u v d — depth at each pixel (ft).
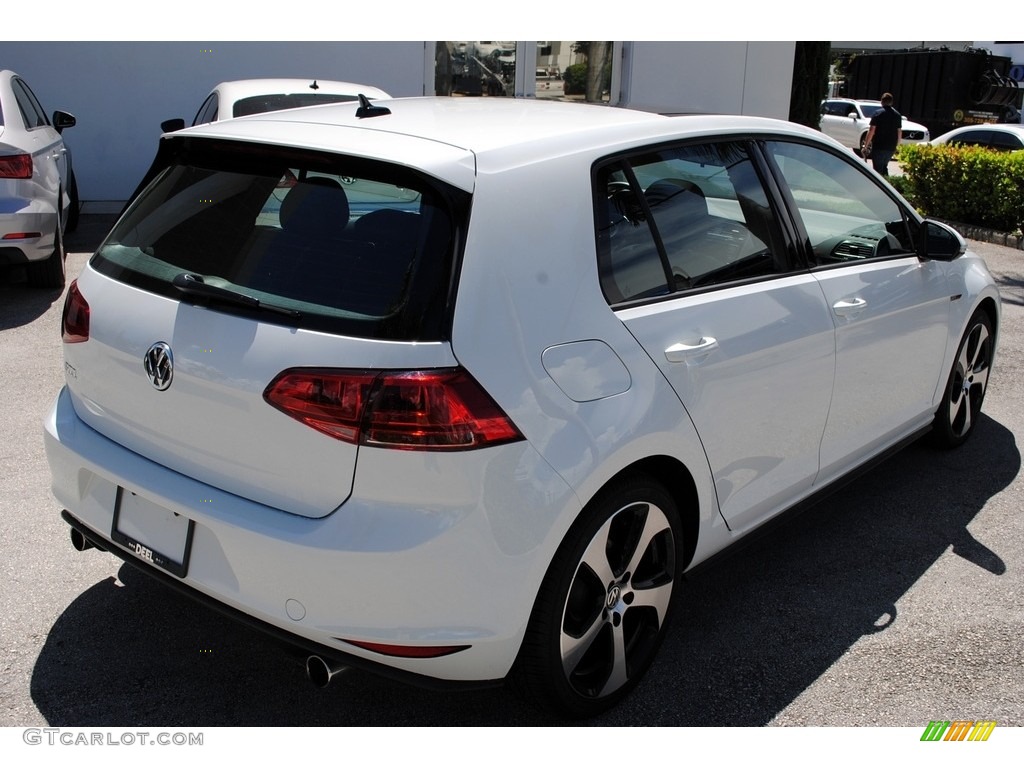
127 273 9.00
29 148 23.08
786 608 11.62
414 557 7.47
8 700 9.34
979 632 11.24
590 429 8.26
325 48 38.11
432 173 7.86
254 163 8.89
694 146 10.39
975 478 15.57
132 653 10.17
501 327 7.83
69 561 11.96
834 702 9.90
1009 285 31.24
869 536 13.56
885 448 13.98
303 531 7.59
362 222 8.02
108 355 8.84
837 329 11.60
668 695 9.87
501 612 7.88
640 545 9.27
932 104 83.56
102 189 38.19
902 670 10.48
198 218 8.89
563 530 8.12
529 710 9.53
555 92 41.37
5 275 26.99
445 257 7.71
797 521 14.01
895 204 13.66
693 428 9.46
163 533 8.51
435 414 7.39
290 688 9.75
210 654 10.23
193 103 37.91
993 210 40.75
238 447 7.93
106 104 37.27
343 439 7.41
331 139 8.54
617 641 9.30
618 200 9.26
